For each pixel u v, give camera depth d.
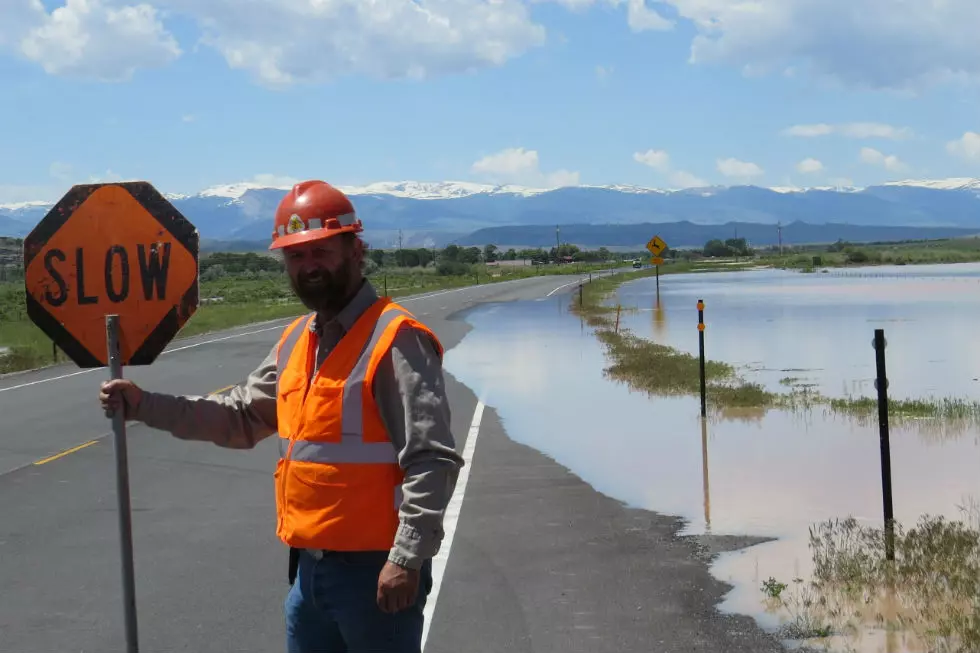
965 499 9.06
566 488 9.77
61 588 6.79
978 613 5.72
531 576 6.91
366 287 3.46
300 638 3.52
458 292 68.44
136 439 13.12
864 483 9.81
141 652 5.61
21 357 25.88
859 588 6.36
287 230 3.38
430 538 3.16
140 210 3.42
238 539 8.05
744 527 8.18
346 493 3.28
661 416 14.41
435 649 5.57
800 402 15.42
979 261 135.25
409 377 3.23
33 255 3.41
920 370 19.78
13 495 9.79
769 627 5.82
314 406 3.32
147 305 3.43
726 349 24.72
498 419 14.37
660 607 6.21
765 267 131.12
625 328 32.31
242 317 43.94
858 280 72.19
